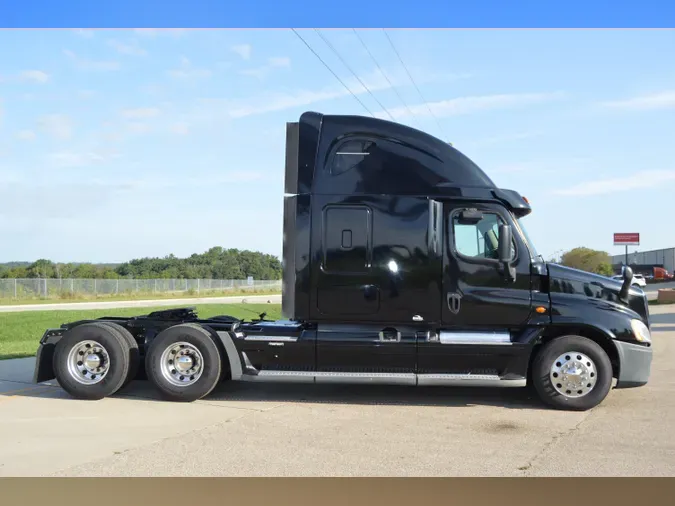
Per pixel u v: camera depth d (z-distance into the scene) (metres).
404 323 7.84
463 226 7.87
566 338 7.66
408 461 5.52
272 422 6.96
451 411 7.58
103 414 7.32
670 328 18.19
